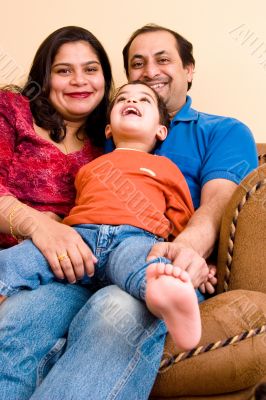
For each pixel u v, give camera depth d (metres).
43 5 1.66
